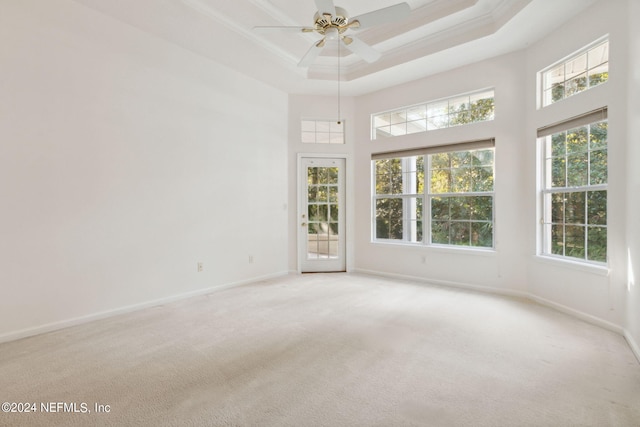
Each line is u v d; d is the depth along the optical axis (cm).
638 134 232
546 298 355
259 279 476
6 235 256
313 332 280
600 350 243
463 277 432
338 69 457
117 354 238
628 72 253
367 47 300
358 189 534
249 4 323
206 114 405
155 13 309
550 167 357
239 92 445
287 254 525
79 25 293
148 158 347
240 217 449
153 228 353
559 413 170
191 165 389
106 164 314
